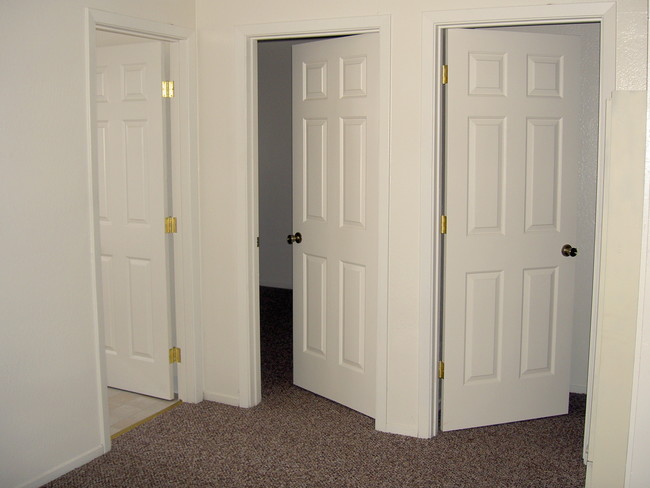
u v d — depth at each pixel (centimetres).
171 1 344
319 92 367
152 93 363
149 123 366
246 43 353
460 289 335
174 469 303
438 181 324
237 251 366
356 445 328
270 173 695
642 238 190
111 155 380
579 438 336
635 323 216
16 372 272
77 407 302
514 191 338
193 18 361
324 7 333
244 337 370
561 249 351
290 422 355
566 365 361
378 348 339
